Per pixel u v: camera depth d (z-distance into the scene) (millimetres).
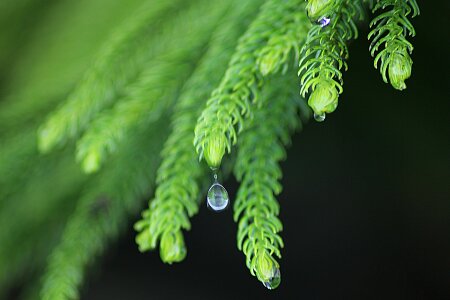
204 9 393
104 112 386
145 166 410
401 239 676
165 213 344
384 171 578
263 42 337
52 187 429
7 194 425
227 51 363
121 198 410
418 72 470
